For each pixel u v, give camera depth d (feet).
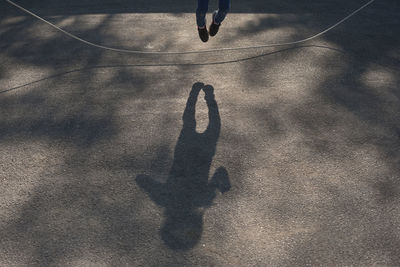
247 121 13.88
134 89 15.81
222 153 12.42
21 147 12.72
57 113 14.39
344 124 13.80
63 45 19.57
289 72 17.02
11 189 11.12
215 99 15.11
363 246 9.52
